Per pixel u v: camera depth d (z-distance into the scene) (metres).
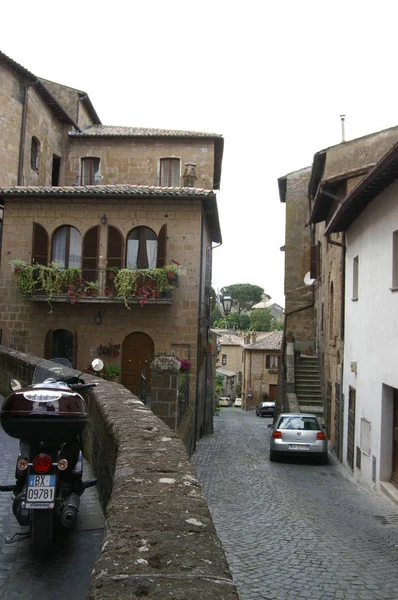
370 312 12.62
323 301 23.19
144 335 19.12
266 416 46.41
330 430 19.66
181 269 18.98
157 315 19.02
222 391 74.38
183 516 2.60
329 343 20.25
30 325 19.34
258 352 57.25
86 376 8.83
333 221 14.61
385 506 10.04
